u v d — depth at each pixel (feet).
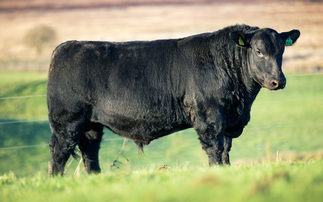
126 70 46.60
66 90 47.03
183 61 46.37
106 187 30.63
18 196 32.65
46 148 120.37
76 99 46.93
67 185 34.91
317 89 161.68
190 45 46.91
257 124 126.11
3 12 588.50
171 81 46.21
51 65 48.21
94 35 416.26
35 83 195.42
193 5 563.48
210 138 45.83
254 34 44.86
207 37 47.06
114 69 46.68
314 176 29.78
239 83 45.93
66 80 47.06
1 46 423.64
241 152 100.42
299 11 425.69
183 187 27.84
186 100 46.01
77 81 46.80
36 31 421.59
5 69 290.76
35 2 653.71
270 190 25.54
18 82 203.41
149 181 32.17
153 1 627.05
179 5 575.38
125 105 46.39
